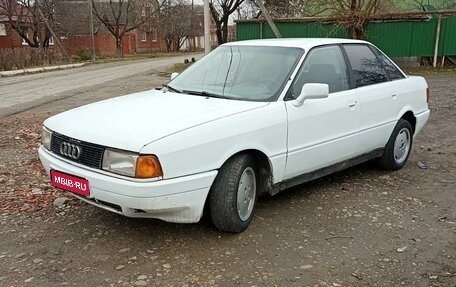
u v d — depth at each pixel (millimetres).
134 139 3293
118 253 3570
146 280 3189
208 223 4059
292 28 21422
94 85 16938
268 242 3748
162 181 3281
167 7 62594
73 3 48969
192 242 3734
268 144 3967
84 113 3971
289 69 4391
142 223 4082
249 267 3359
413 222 4195
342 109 4664
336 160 4785
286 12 28281
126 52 58031
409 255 3580
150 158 3234
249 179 3939
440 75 17469
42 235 3879
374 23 20078
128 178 3271
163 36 66562
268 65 4512
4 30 41156
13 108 11055
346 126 4750
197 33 71562
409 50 20094
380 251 3637
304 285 3143
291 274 3273
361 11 19016
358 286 3143
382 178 5441
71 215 4285
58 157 3738
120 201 3320
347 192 4934
